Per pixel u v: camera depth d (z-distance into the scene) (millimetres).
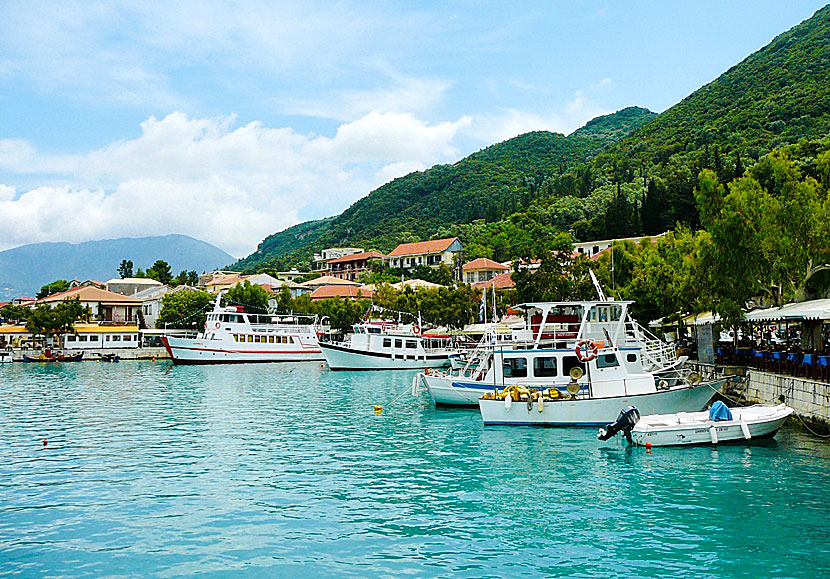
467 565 15016
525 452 26641
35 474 24062
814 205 33812
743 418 26500
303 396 48625
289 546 16406
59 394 50812
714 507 18672
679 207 127188
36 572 14945
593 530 17078
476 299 92000
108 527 18000
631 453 25766
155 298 121188
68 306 103688
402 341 75562
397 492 21062
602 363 33594
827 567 14500
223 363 84938
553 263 66062
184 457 26859
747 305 41594
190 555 15883
